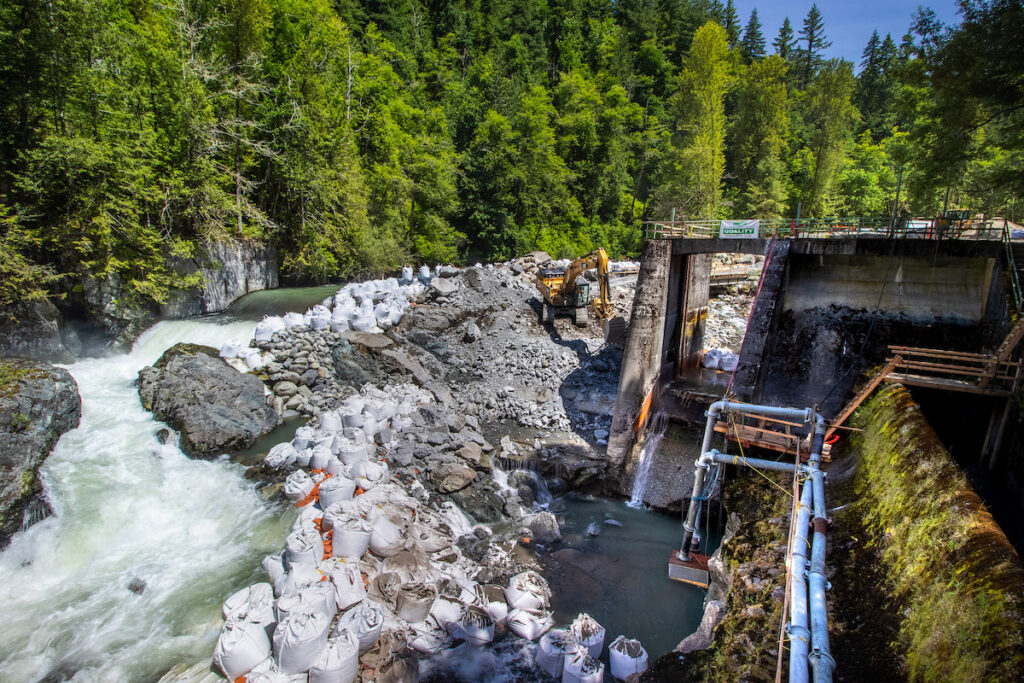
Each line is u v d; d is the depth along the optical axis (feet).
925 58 60.95
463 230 165.89
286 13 127.65
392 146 138.82
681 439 62.80
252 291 103.96
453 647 36.17
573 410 69.05
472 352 79.61
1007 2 52.95
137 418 59.31
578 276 87.10
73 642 35.47
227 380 64.64
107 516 46.16
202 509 48.62
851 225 70.90
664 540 50.34
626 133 207.00
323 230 117.80
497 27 228.84
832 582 32.12
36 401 51.60
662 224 72.49
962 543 25.85
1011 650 19.77
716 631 32.73
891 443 39.01
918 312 65.77
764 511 40.65
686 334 80.43
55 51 71.10
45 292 69.36
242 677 31.83
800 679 23.85
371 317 80.02
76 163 71.00
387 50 176.86
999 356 45.75
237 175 102.22
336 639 32.04
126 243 79.92
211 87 105.91
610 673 35.14
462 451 56.90
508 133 160.25
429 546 43.75
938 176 64.95
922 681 23.27
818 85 195.62
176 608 38.24
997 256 55.83
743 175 196.34
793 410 43.80
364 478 49.62
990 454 49.21
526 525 50.37
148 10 103.81
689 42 268.00
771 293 61.87
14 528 43.04
